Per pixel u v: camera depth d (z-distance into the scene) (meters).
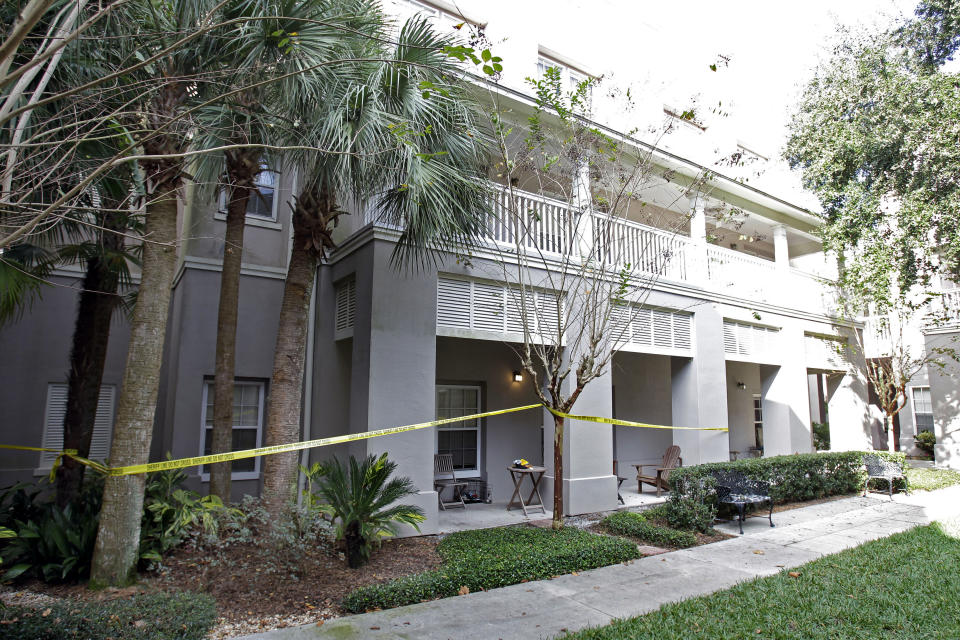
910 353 13.94
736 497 8.03
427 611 4.58
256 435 9.22
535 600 4.86
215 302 8.88
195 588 4.85
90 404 6.44
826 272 15.76
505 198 8.55
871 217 11.53
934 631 4.08
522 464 8.80
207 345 8.74
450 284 7.97
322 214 6.47
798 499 9.91
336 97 5.66
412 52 5.86
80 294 6.73
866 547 6.47
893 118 10.92
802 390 12.59
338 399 8.74
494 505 9.37
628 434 12.05
